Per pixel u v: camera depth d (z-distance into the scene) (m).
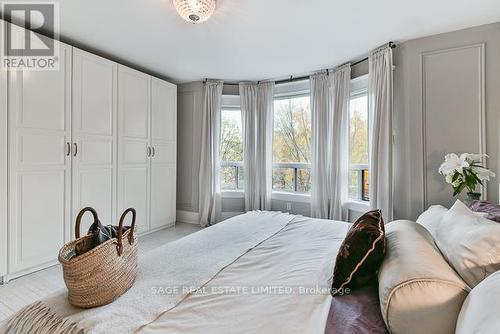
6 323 0.93
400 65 2.66
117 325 0.82
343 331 0.82
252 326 0.83
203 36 2.57
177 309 0.92
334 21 2.26
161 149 3.73
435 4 2.00
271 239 1.69
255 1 1.98
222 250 1.47
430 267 0.82
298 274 1.19
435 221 1.45
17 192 2.24
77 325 0.82
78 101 2.68
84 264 0.90
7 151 2.17
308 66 3.35
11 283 2.17
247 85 4.04
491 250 0.80
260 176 3.99
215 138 4.05
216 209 4.10
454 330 0.71
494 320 0.54
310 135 3.79
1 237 2.15
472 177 2.04
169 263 1.29
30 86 2.30
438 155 2.47
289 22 2.28
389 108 2.63
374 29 2.39
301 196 3.83
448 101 2.43
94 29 2.45
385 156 2.66
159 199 3.72
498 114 2.24
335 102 3.29
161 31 2.47
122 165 3.16
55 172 2.50
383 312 0.83
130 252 1.10
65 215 2.58
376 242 1.06
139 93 3.38
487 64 2.28
